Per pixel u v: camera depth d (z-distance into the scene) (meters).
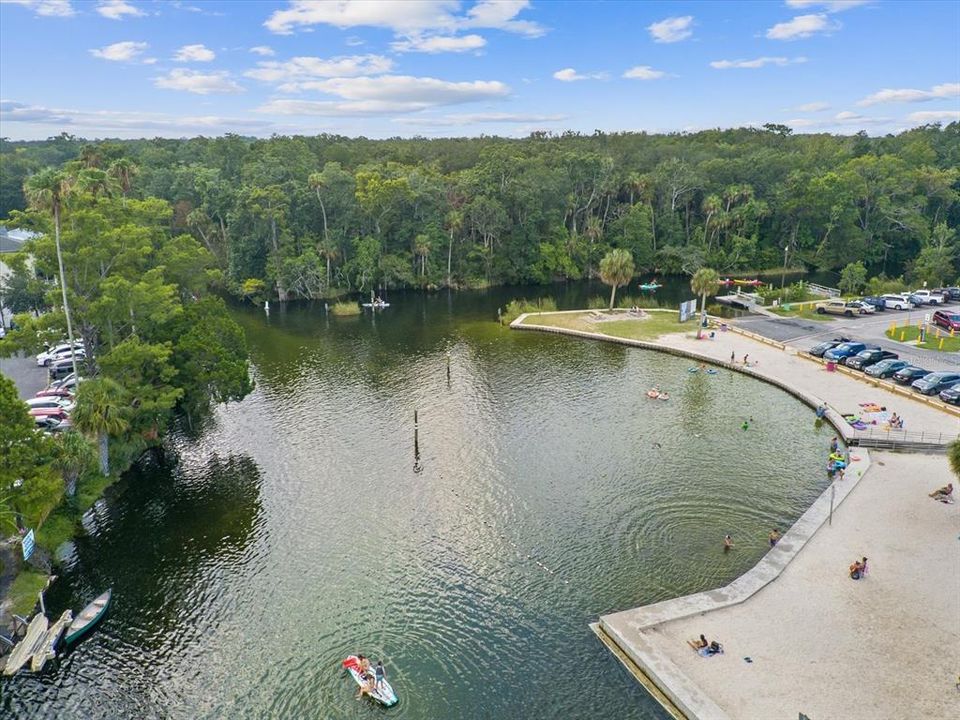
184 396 59.91
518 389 74.31
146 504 50.03
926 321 94.56
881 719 28.73
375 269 133.25
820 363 79.69
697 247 151.12
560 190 145.00
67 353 77.06
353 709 31.36
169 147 197.50
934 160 173.50
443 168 181.25
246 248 126.25
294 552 43.78
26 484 39.22
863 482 50.25
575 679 32.56
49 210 51.38
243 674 33.59
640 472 53.78
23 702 31.94
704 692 30.34
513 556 42.81
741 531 45.09
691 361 83.88
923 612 35.62
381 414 67.31
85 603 39.03
